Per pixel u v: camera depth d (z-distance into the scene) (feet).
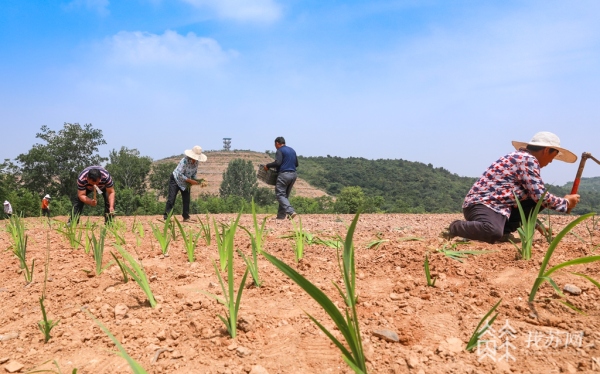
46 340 8.09
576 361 6.41
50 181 214.90
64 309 9.81
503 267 11.53
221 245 12.16
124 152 291.99
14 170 202.90
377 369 6.49
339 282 11.02
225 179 436.76
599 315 7.93
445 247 13.98
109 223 21.49
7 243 20.17
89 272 12.67
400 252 13.62
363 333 7.68
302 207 313.12
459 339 7.36
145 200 162.50
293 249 15.19
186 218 32.96
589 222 23.88
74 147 215.31
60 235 20.62
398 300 9.51
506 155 15.83
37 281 12.28
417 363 6.48
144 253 15.39
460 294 9.59
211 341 7.66
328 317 8.54
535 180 14.92
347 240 5.87
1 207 102.37
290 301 9.56
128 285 11.25
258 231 13.94
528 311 8.35
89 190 24.35
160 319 8.81
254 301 9.61
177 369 6.76
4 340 8.27
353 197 298.97
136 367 5.39
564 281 9.81
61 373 6.83
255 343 7.56
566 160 16.12
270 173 33.22
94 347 7.68
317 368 6.64
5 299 11.01
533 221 12.11
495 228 14.83
